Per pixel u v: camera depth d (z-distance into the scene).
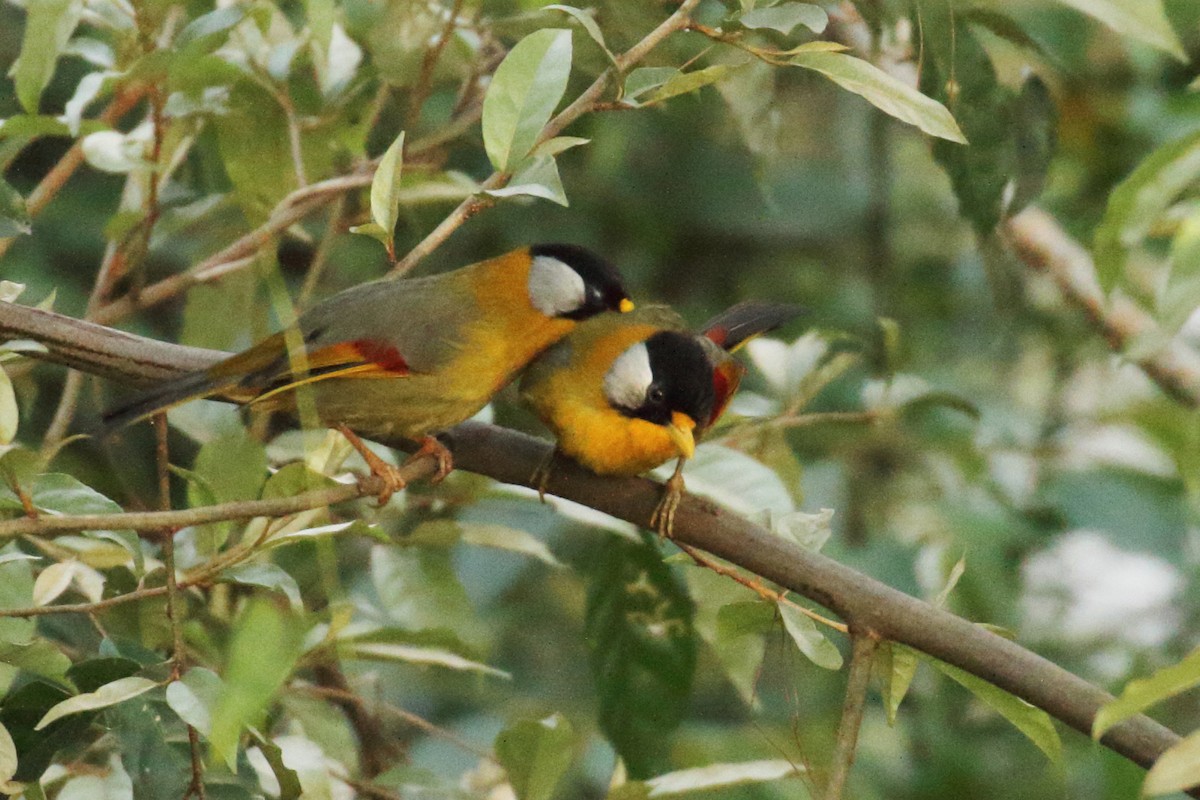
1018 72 9.73
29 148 13.24
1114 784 10.54
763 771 7.93
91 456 10.84
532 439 8.28
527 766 7.56
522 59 6.75
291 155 9.50
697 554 7.32
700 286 15.58
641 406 8.29
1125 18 5.58
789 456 9.98
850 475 13.12
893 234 15.74
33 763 6.55
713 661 12.75
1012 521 12.14
